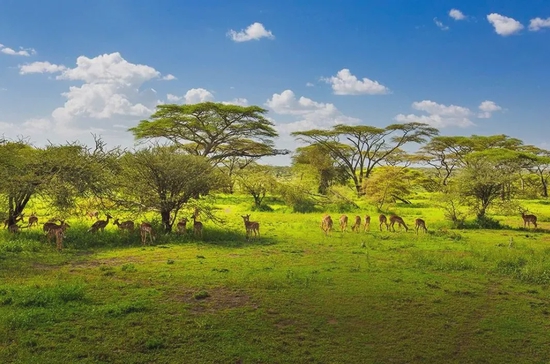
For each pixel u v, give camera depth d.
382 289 10.89
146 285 10.93
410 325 8.59
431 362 7.10
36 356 6.86
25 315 8.26
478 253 15.65
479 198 26.38
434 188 64.75
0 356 6.81
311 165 53.84
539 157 47.59
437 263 13.85
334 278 11.88
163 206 19.58
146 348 7.29
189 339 7.67
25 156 18.08
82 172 17.92
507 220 30.31
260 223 25.55
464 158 52.28
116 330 7.95
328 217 21.22
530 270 12.61
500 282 11.96
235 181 38.16
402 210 37.00
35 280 11.05
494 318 9.08
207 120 43.88
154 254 15.20
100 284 10.81
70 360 6.79
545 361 7.19
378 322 8.70
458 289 11.01
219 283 11.19
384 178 37.69
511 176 26.09
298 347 7.48
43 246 15.74
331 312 9.18
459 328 8.51
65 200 17.52
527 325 8.73
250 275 12.05
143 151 19.53
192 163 20.05
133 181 19.56
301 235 20.47
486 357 7.30
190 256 14.86
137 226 19.73
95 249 16.06
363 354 7.29
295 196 36.12
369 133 54.69
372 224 25.77
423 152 63.91
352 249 16.66
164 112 42.66
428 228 24.80
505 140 57.97
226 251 15.95
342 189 42.66
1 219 18.05
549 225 27.30
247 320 8.61
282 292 10.48
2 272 11.85
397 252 16.16
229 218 27.70
